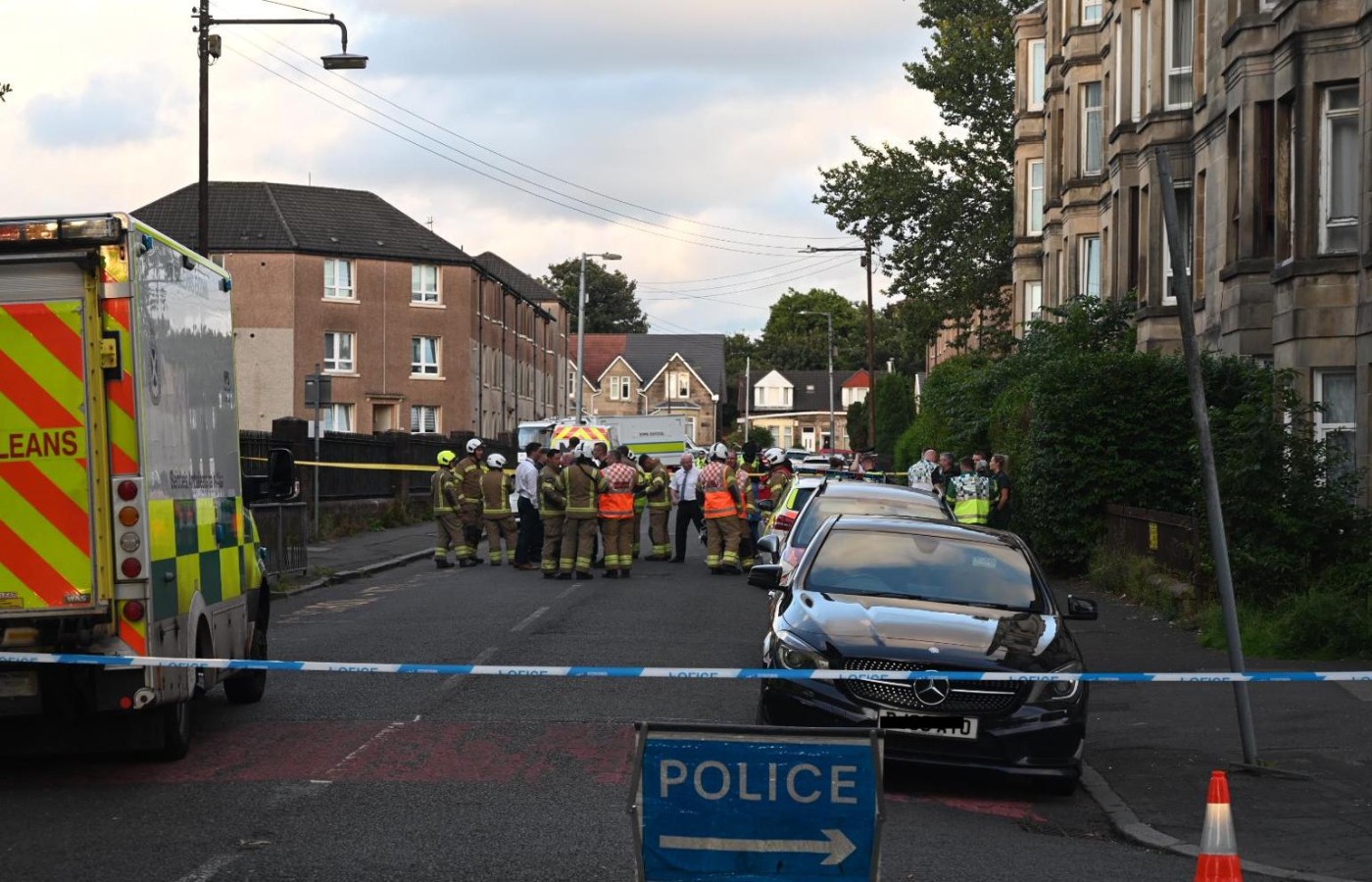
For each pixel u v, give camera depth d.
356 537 33.12
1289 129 21.30
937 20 54.81
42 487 8.49
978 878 7.11
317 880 6.73
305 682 12.71
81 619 8.54
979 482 23.89
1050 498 22.94
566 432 39.56
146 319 8.81
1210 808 5.46
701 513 32.78
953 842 7.91
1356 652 14.02
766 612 18.42
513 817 7.95
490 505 26.81
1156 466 22.36
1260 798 8.99
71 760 9.51
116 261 8.55
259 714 11.12
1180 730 11.05
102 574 8.51
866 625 9.52
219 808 8.14
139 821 7.82
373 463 38.12
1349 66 19.92
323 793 8.52
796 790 5.06
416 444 42.06
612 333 139.50
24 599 8.48
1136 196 29.98
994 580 10.62
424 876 6.81
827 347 150.25
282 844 7.36
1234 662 9.73
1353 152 20.12
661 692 12.19
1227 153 24.05
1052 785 9.51
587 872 6.89
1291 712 11.52
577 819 7.91
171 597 9.03
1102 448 22.42
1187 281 9.80
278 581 21.42
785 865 5.06
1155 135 28.23
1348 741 10.46
